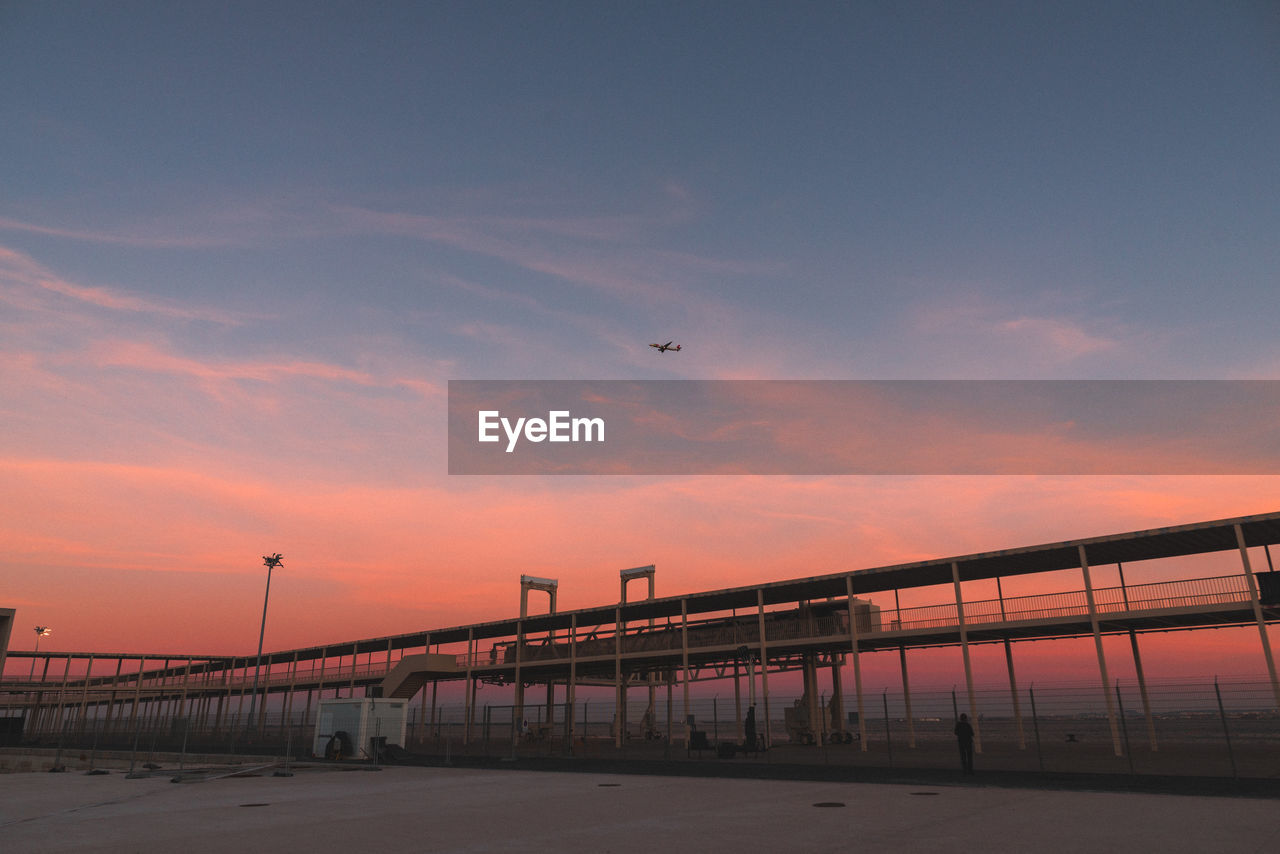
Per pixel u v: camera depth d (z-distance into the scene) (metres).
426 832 13.25
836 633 42.44
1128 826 12.77
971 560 36.19
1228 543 32.31
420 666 58.75
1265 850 10.56
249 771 28.84
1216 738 43.06
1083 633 37.31
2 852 11.68
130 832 13.64
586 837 12.52
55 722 91.25
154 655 78.12
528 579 66.19
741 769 27.27
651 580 61.91
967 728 23.66
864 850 10.96
